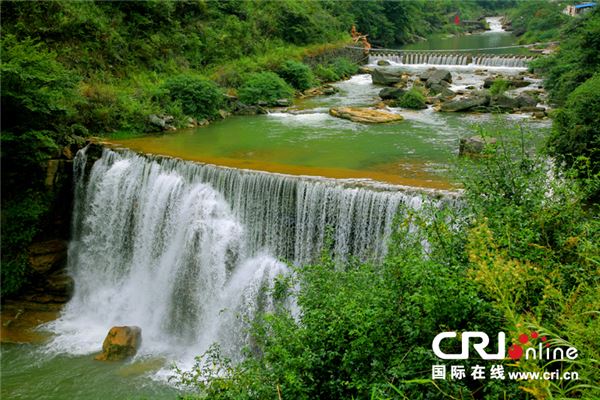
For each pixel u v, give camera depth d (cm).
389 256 765
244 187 1537
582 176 1173
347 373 668
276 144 1984
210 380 850
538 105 2630
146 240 1698
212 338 1505
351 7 5616
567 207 741
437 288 612
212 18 3544
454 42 6756
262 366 756
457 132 2161
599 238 711
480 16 10375
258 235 1529
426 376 588
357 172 1584
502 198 796
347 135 2134
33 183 1791
